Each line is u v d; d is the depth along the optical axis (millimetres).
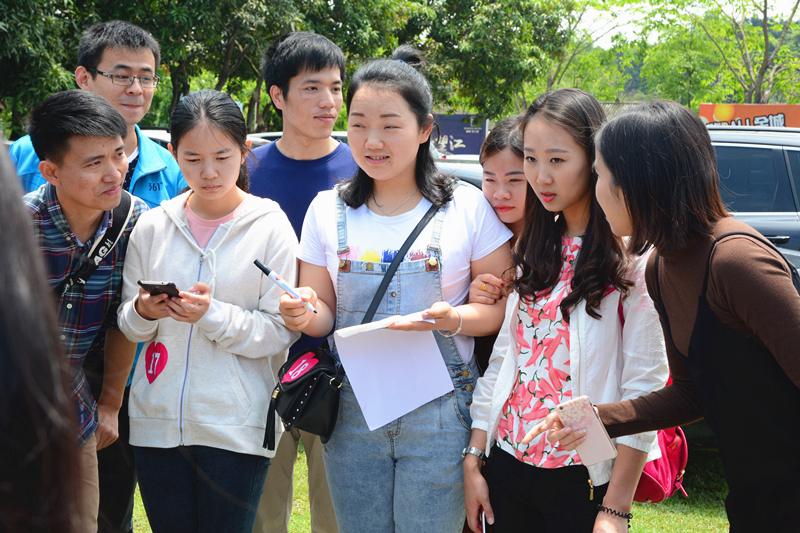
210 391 1810
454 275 1836
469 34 15000
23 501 527
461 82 16188
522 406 1710
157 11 11125
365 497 1834
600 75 29016
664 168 1339
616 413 1510
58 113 1714
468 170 4074
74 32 10125
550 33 16703
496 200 2137
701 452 3746
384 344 1782
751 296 1244
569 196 1642
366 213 1886
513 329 1782
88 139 1729
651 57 28094
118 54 2434
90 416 1883
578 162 1617
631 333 1598
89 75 2475
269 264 1914
